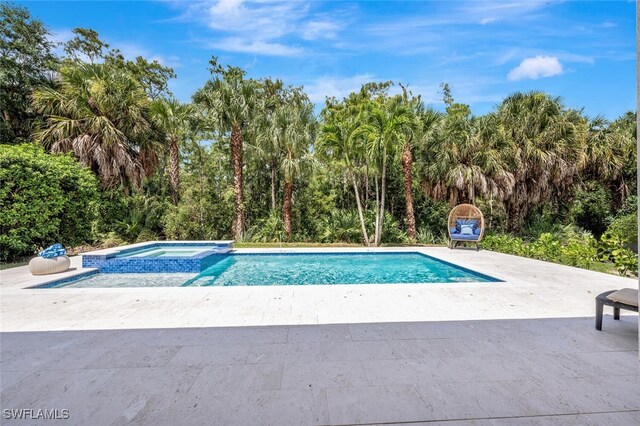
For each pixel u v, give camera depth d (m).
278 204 14.27
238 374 2.20
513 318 3.38
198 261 6.95
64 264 6.21
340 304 3.87
